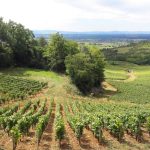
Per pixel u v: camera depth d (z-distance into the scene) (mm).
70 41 125562
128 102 82688
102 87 113750
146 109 57844
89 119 33031
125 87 116062
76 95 84625
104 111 47500
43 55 125062
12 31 125250
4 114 37875
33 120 32250
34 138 28312
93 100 78875
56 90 82062
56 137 26484
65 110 47344
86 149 25781
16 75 98625
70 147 26109
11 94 60188
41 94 72875
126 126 31531
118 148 26562
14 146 24125
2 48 110625
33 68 124562
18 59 123062
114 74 161750
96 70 106688
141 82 139125
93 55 108125
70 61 99125
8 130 28500
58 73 116812
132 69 193875
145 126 36250
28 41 130750
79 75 95812
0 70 106125
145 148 27078
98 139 28141
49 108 49969
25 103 54719
